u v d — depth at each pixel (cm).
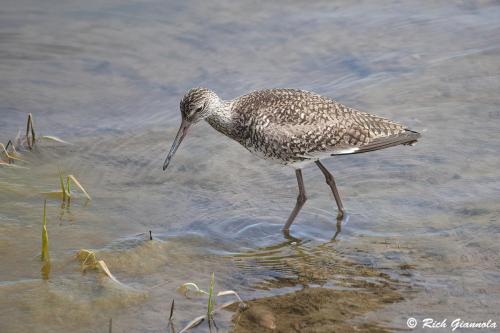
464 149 1461
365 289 1080
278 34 1923
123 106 1678
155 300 1051
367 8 2038
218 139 1589
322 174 1461
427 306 1027
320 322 997
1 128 1582
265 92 1343
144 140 1569
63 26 1931
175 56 1836
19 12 1986
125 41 1884
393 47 1869
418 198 1327
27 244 1181
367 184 1398
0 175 1409
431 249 1173
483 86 1688
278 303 1048
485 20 1973
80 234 1225
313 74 1767
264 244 1225
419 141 1496
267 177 1451
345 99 1661
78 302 1034
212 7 2031
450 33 1922
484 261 1131
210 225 1276
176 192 1385
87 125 1616
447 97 1655
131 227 1260
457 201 1301
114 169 1462
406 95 1672
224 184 1419
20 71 1770
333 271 1135
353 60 1822
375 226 1262
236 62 1816
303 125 1283
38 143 1534
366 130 1285
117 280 1091
